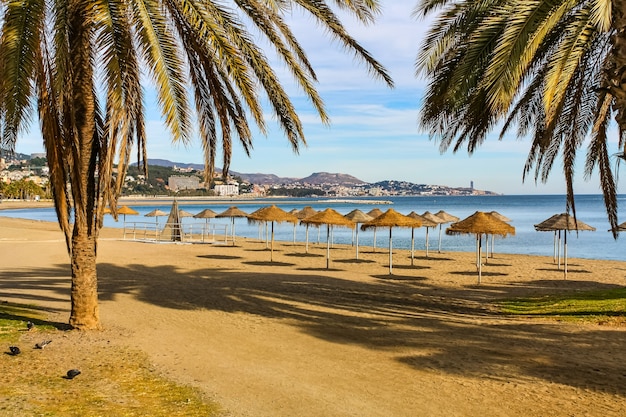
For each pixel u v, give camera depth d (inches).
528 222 2738.7
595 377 283.6
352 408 236.1
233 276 759.7
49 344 322.7
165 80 288.8
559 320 444.1
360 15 323.6
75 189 350.9
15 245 1173.1
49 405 214.1
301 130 350.6
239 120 367.2
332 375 288.2
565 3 276.2
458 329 413.7
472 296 609.6
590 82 452.1
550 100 304.3
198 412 221.1
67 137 341.4
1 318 394.6
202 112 377.4
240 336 382.6
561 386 269.1
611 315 447.8
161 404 228.5
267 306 515.5
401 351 343.3
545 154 539.2
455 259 1079.0
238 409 228.8
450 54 419.5
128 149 351.9
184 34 343.9
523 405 242.1
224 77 347.3
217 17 302.5
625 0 277.0
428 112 442.9
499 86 274.8
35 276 727.7
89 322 369.7
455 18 399.5
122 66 315.9
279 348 348.5
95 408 215.0
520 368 302.7
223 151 367.9
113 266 852.0
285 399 245.9
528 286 705.6
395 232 2253.9
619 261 1058.7
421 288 673.6
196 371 287.1
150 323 418.6
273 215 1001.5
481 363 313.6
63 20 297.0
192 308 496.4
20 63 293.7
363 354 335.6
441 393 258.8
